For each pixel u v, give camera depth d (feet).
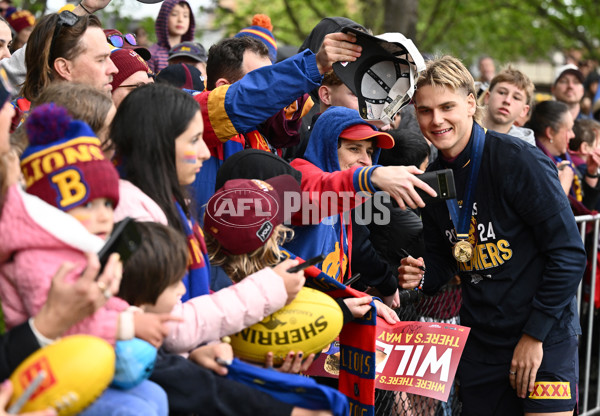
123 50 10.42
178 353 6.63
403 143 11.95
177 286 6.49
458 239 10.19
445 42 50.72
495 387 10.37
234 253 7.54
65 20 9.44
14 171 5.85
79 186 5.89
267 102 8.90
